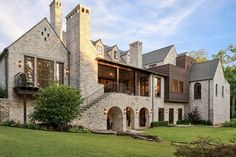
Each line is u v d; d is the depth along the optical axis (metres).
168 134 15.39
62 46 17.62
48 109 12.25
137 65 25.45
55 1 19.66
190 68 28.95
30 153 5.91
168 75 24.78
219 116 26.77
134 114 20.41
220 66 27.95
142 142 10.23
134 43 26.11
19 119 14.47
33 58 15.62
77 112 13.24
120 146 8.23
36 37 15.91
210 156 4.66
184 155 4.86
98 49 22.55
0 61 15.91
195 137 13.87
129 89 23.23
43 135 9.24
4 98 13.91
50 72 16.55
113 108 19.48
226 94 29.28
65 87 13.32
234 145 4.76
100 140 9.49
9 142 7.09
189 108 27.61
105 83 23.80
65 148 6.84
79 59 17.22
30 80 15.21
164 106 24.70
